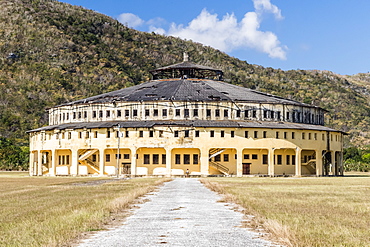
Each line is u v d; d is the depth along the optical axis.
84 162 116.19
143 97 117.44
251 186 67.69
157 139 109.06
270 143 111.44
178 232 25.66
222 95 119.06
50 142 120.69
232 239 23.67
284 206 38.81
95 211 33.41
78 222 28.58
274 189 60.66
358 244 22.98
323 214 33.94
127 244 22.50
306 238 23.91
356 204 41.31
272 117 118.12
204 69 138.25
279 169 117.56
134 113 115.38
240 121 114.38
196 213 33.66
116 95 123.25
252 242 22.95
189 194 51.41
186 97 116.31
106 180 89.50
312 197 48.50
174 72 139.00
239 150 109.25
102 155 111.88
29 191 59.88
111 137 111.12
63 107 126.06
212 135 108.81
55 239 23.36
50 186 71.06
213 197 47.31
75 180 91.38
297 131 115.25
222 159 114.12
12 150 188.12
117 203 37.91
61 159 124.31
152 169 112.50
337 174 129.88
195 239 23.66
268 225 26.62
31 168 129.25
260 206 38.28
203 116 113.69
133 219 30.64
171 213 33.69
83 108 120.88
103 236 24.58
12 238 24.19
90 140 113.25
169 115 113.56
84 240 23.58
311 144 117.62
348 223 29.70
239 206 38.44
